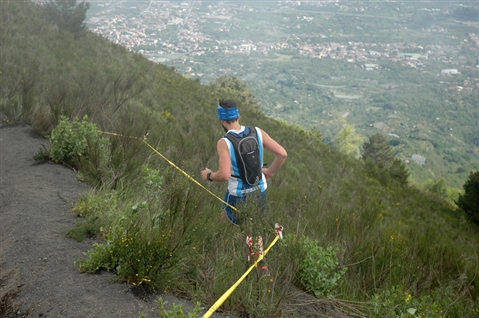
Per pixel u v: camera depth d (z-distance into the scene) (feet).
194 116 47.11
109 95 35.58
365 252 16.78
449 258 19.35
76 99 30.01
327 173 50.03
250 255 12.09
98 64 51.85
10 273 11.28
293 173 40.14
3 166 19.39
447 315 14.10
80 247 12.89
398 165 66.95
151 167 21.20
